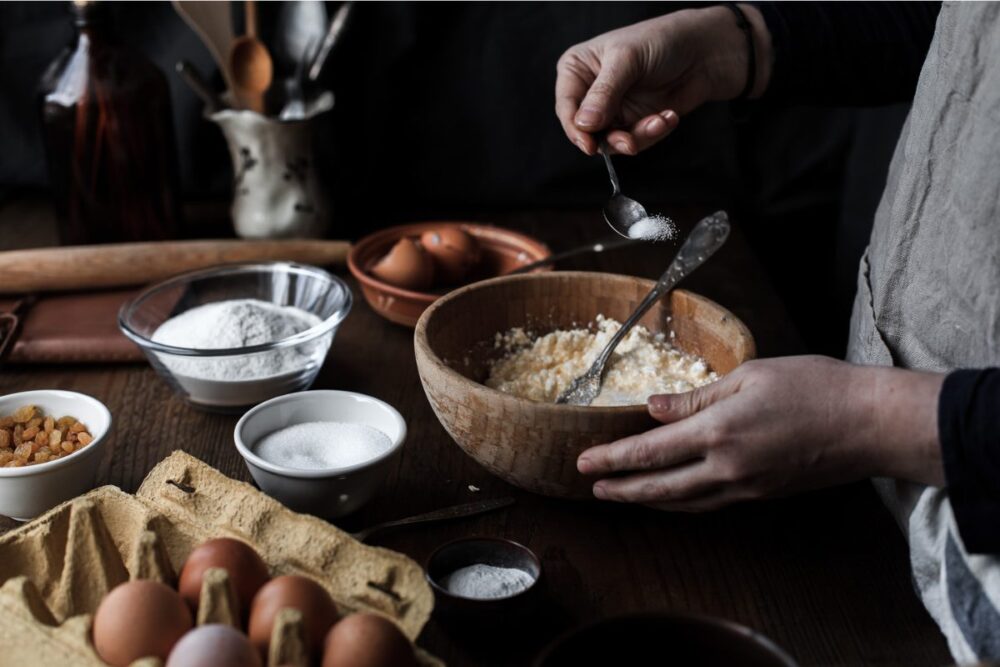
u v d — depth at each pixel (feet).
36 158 5.25
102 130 4.36
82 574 2.33
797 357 2.39
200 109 5.16
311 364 3.45
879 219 3.09
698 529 2.83
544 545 2.74
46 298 4.18
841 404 2.25
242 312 3.57
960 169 2.42
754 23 3.62
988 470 2.07
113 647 2.04
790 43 3.61
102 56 4.33
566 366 3.11
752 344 2.85
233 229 4.99
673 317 3.21
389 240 4.47
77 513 2.35
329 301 3.85
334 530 2.43
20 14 4.98
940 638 2.43
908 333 2.69
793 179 5.28
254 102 4.68
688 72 3.60
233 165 4.86
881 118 4.98
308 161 4.64
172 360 3.32
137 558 2.24
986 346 2.34
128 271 4.24
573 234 5.04
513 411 2.55
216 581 2.07
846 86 3.75
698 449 2.38
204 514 2.57
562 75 3.54
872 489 3.01
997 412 2.05
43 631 2.15
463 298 3.13
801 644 2.41
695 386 3.00
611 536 2.79
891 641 2.42
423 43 5.05
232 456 3.18
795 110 5.12
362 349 3.89
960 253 2.42
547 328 3.34
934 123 2.56
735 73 3.65
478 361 3.22
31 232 4.92
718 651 1.91
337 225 5.12
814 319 5.57
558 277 3.27
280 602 2.06
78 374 3.69
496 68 5.08
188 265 4.32
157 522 2.48
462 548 2.47
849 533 2.82
